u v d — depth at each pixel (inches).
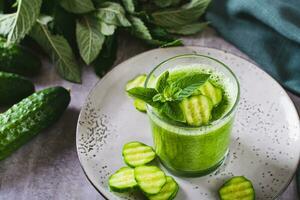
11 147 23.8
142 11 27.6
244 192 21.9
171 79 22.3
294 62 26.9
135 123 24.6
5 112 24.2
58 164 24.4
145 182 21.8
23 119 23.8
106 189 22.2
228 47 28.7
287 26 26.4
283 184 22.2
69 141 25.2
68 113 26.1
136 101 25.0
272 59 27.4
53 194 23.5
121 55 28.4
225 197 21.8
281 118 24.2
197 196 22.3
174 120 20.7
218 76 22.4
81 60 28.4
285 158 22.9
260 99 24.8
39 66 27.6
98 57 27.5
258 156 23.2
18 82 25.5
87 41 26.8
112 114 24.9
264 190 22.1
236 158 23.3
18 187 23.8
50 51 27.2
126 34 29.2
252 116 24.4
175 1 28.6
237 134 24.0
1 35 27.3
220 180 22.8
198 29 28.8
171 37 28.4
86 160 23.2
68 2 27.0
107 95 25.4
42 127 24.4
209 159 22.3
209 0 28.2
